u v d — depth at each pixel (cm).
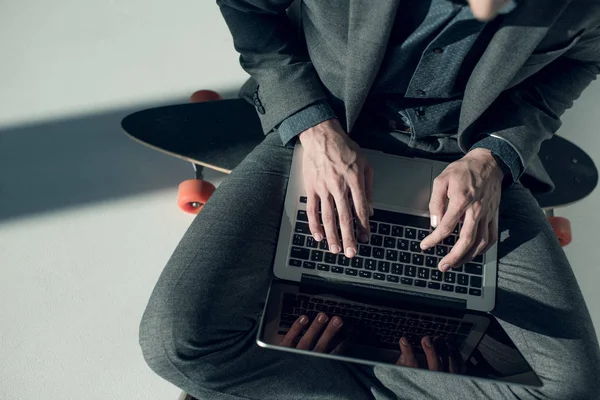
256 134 151
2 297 149
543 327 118
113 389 143
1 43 177
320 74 122
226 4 124
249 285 119
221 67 181
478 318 121
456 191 117
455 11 96
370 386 133
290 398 124
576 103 182
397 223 125
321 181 120
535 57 107
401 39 106
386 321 117
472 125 119
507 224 127
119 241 157
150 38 182
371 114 129
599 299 160
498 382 111
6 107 169
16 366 143
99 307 150
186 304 113
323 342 111
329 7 104
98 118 170
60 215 158
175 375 116
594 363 117
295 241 122
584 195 153
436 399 127
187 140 148
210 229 119
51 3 184
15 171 162
